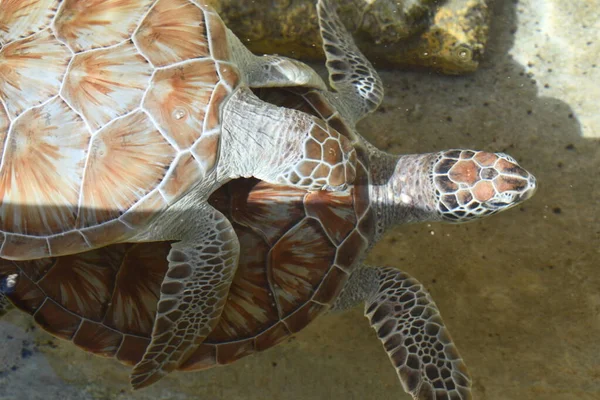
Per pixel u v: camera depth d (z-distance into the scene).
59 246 1.00
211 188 1.04
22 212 1.00
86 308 1.09
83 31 1.01
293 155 1.02
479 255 1.27
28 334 1.26
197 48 1.01
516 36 1.35
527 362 1.21
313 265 1.07
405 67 1.34
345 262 1.07
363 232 1.09
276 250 1.07
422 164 1.12
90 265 1.09
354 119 1.21
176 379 1.24
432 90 1.34
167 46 1.01
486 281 1.25
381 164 1.13
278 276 1.07
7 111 0.99
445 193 1.09
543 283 1.24
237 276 1.07
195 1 1.05
